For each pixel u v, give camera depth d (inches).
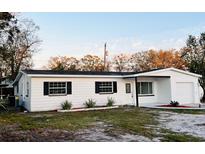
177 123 387.9
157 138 270.8
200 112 550.6
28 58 1290.6
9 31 1027.9
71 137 274.1
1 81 1199.6
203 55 1073.5
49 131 312.0
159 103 792.3
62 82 647.8
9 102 783.1
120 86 754.2
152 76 735.1
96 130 322.0
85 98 681.6
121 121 412.5
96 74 713.6
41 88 614.9
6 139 260.8
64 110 608.1
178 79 773.3
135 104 760.3
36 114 539.2
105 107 668.1
